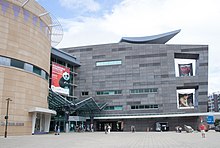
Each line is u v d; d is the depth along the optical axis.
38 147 17.33
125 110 70.62
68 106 54.59
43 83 42.88
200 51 69.75
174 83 69.25
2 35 35.19
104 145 20.05
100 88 73.50
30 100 38.31
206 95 67.25
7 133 33.69
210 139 28.02
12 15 36.72
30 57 39.12
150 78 70.81
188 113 66.25
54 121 58.12
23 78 37.38
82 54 76.62
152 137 33.59
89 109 67.12
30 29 39.53
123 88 72.00
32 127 37.97
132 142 23.73
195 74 73.69
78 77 75.56
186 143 22.16
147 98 70.00
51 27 47.84
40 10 42.12
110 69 73.88
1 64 34.72
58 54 64.50
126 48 74.00
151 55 72.00
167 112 68.12
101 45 75.75
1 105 33.72
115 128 71.62
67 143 21.80
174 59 70.62
